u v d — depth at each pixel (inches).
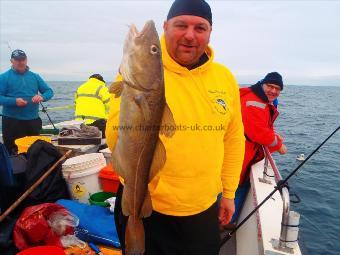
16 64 232.8
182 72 72.1
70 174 147.8
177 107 71.2
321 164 390.6
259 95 152.2
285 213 89.4
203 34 70.6
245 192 156.2
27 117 241.4
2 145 120.8
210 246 80.6
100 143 191.6
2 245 110.4
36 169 140.9
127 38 62.4
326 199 272.8
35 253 101.7
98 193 150.2
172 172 71.8
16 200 135.1
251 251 113.3
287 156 434.6
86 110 241.3
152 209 74.9
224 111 77.0
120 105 63.0
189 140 71.4
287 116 1026.1
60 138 188.5
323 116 1050.1
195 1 68.6
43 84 254.1
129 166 64.8
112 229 123.3
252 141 151.6
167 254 76.9
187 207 74.5
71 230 123.1
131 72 61.7
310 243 201.5
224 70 82.9
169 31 71.0
